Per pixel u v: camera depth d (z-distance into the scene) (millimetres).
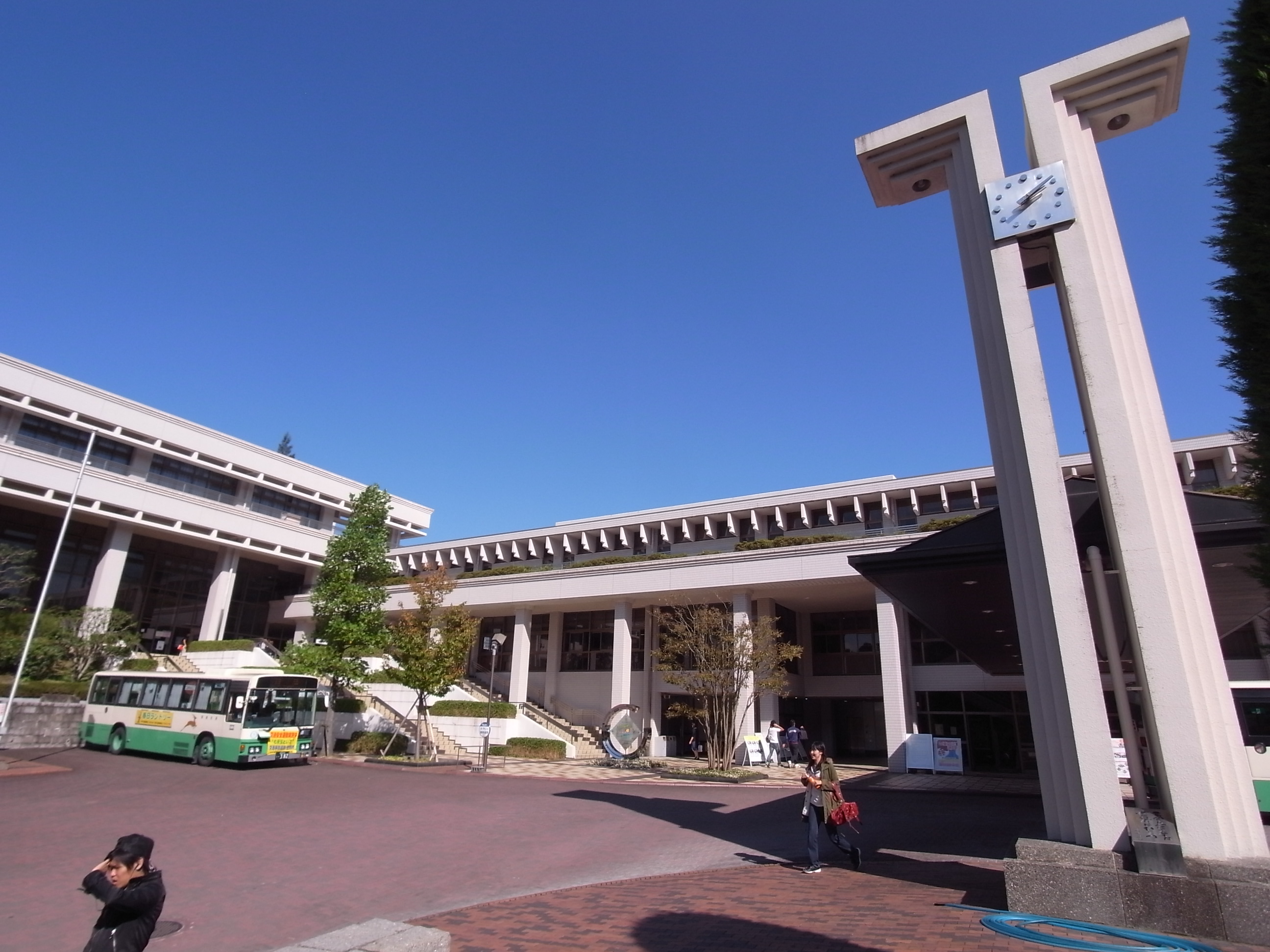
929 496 32375
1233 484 26312
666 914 7527
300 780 19406
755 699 28000
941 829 13438
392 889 9023
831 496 33406
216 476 43844
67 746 27141
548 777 22188
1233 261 6582
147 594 40719
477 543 44125
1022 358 8125
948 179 9453
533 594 34500
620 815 14844
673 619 32125
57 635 31297
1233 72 6812
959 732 29172
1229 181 6750
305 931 7414
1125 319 7910
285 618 44531
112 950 4223
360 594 29578
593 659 36531
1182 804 6609
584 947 6496
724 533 36562
